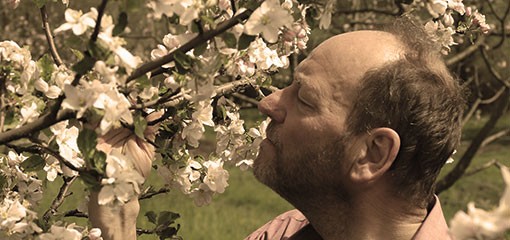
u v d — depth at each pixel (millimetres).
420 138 1834
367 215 1904
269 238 2316
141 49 9734
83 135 1551
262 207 10820
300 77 1940
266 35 1548
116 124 1519
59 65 2049
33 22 10070
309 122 1901
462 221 1207
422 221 1936
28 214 1834
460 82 1979
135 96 1692
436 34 2506
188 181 2174
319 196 1946
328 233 1980
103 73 1467
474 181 12352
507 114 16938
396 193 1879
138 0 1487
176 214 2170
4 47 1812
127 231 2066
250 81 2326
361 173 1861
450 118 1867
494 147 15203
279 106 1975
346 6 8133
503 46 10594
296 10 1685
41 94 1866
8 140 1669
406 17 1996
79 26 1494
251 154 2410
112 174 1569
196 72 1602
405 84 1828
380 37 1916
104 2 1455
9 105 1776
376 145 1852
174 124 2033
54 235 1738
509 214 1188
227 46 1596
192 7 1538
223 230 9180
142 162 2061
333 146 1881
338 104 1878
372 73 1853
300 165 1928
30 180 2172
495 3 8984
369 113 1848
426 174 1873
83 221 6406
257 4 1598
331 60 1905
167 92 1800
